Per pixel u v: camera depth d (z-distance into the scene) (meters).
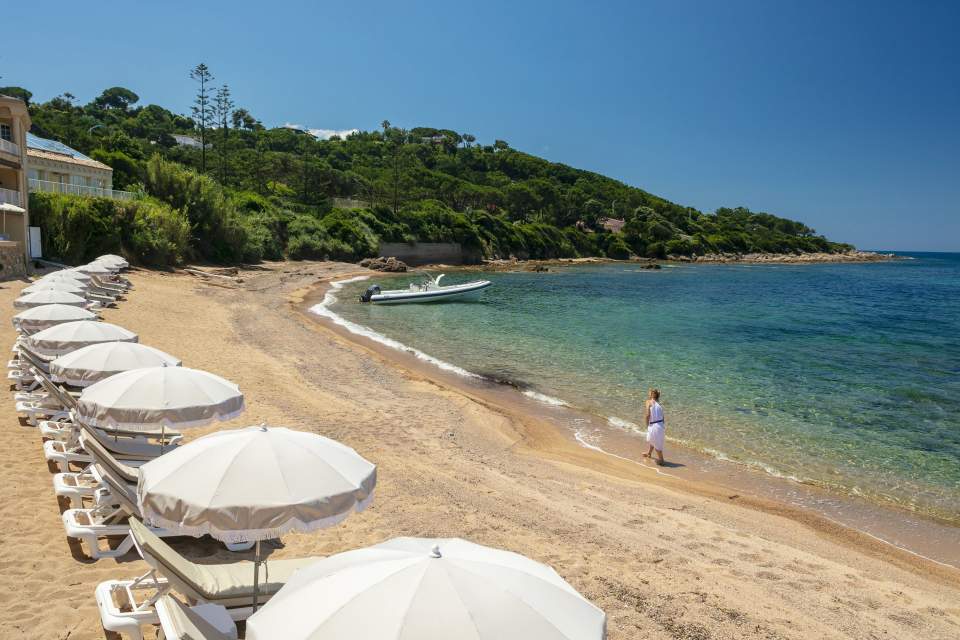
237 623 4.71
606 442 12.77
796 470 11.38
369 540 7.13
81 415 6.36
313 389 14.66
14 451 8.23
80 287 16.92
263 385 14.30
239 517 4.06
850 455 12.16
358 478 4.57
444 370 18.83
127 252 37.06
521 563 3.31
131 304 23.08
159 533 6.13
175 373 6.83
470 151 157.12
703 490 10.35
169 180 48.66
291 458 4.48
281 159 93.25
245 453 4.43
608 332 27.14
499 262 86.69
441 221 83.75
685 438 13.05
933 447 12.66
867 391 17.39
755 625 6.06
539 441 12.67
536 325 28.77
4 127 28.41
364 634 2.62
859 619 6.41
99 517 6.31
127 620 4.61
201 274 39.16
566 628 2.86
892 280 81.50
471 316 31.58
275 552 6.64
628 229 121.38
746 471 11.30
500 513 8.39
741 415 14.77
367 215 75.12
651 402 11.76
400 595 2.78
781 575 7.34
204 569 5.04
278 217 64.62
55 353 9.28
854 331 30.56
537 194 113.38
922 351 24.86
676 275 78.94
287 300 32.97
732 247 138.12
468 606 2.77
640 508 9.23
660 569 7.14
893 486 10.71
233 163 88.81
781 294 53.94
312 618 2.76
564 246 105.75
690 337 26.66
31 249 30.20
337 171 96.19
